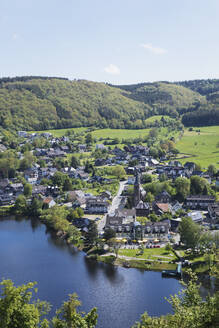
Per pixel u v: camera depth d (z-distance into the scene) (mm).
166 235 158250
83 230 166750
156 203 196000
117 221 161625
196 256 134500
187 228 140250
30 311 60094
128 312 100000
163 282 117750
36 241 158375
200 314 53875
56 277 122312
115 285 116188
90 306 103438
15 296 57219
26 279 120625
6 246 151875
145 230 158500
